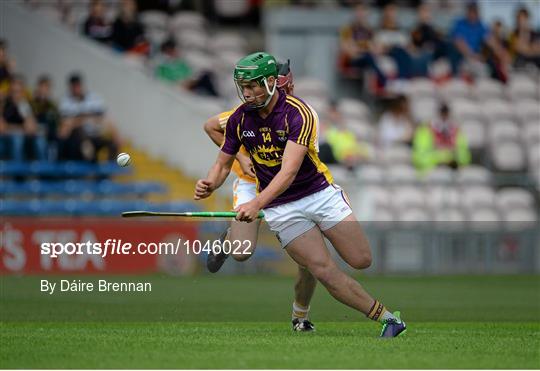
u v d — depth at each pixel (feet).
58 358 86.28
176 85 265.54
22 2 281.54
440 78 282.77
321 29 283.38
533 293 185.37
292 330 114.11
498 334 111.65
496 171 268.82
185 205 226.79
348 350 91.76
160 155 248.73
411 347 94.79
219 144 119.34
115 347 93.50
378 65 276.00
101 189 236.84
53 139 239.71
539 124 278.26
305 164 101.96
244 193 118.32
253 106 99.76
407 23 297.33
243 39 297.74
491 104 280.31
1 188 232.94
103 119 252.42
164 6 300.20
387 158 252.83
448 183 245.65
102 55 258.98
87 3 288.71
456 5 315.17
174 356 87.30
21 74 264.52
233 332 111.04
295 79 282.15
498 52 292.20
